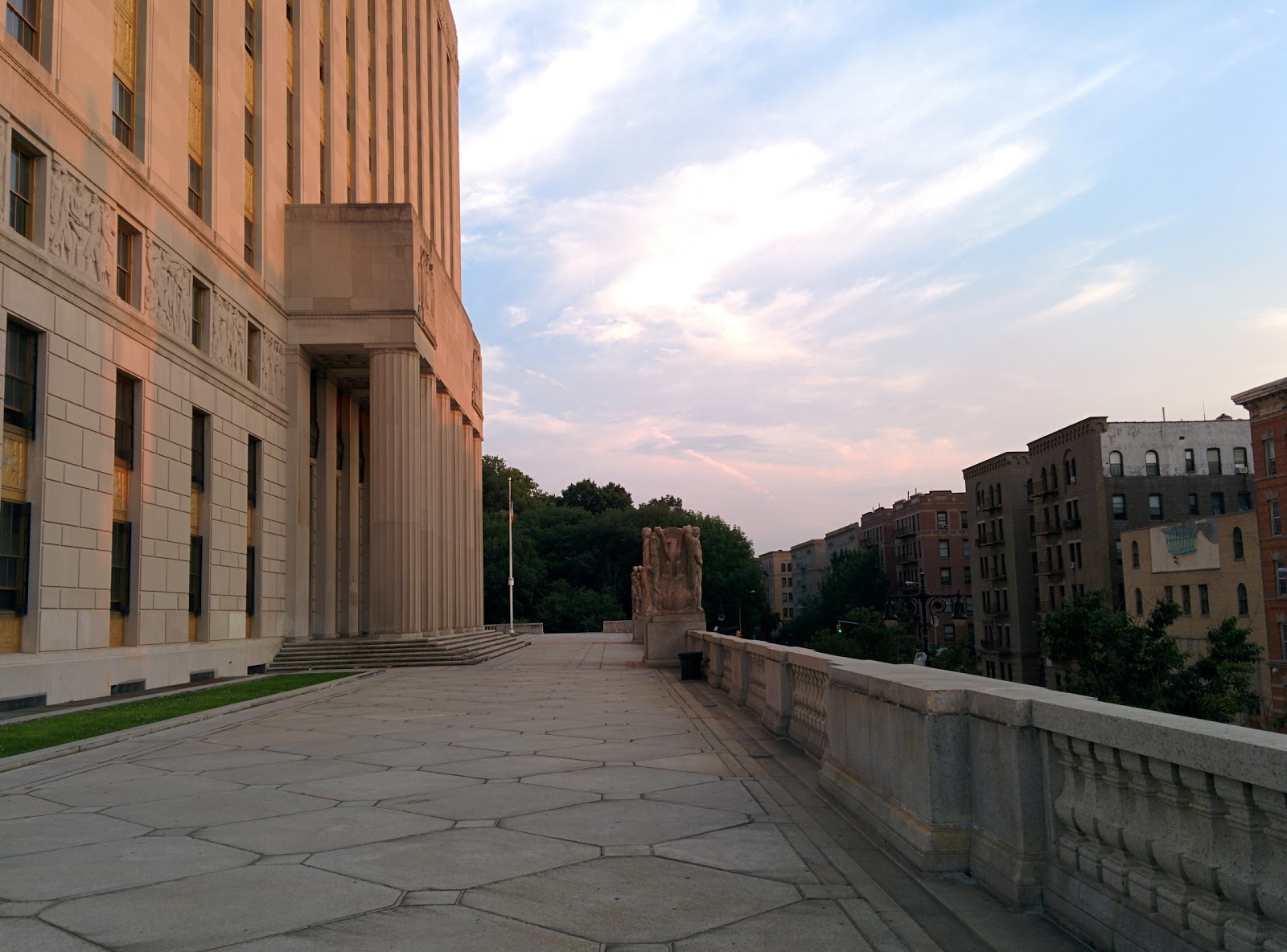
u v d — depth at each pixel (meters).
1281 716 42.97
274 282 35.44
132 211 24.38
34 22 20.83
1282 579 48.75
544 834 7.68
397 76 52.81
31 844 7.60
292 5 38.50
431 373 41.53
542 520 115.44
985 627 87.62
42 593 20.12
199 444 29.02
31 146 20.19
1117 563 69.25
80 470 21.66
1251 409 50.81
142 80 25.50
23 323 19.83
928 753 6.44
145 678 24.34
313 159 39.91
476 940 5.24
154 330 25.30
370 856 7.04
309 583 37.53
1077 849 5.20
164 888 6.27
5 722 16.44
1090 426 70.56
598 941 5.23
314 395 39.72
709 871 6.57
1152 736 4.34
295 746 13.34
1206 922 4.05
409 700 20.45
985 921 5.39
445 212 67.38
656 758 11.62
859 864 6.66
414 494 36.91
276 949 5.11
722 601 118.69
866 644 76.81
